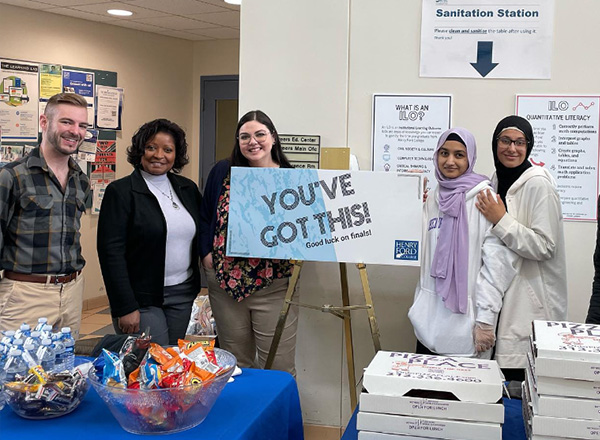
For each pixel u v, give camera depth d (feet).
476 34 9.56
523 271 7.97
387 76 9.87
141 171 8.93
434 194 8.34
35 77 17.90
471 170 8.07
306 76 10.11
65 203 8.55
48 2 16.83
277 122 10.25
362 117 9.98
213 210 9.18
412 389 4.39
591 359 3.98
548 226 7.71
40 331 5.48
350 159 9.53
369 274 10.10
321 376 10.37
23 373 5.09
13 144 17.52
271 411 5.32
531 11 9.39
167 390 4.50
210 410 5.07
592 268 9.46
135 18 18.86
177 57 22.26
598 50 9.29
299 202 8.50
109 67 19.88
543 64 9.43
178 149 9.05
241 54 10.29
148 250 8.66
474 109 9.66
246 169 8.59
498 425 4.19
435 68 9.70
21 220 8.19
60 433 4.63
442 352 8.04
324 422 10.40
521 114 9.53
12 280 8.24
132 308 8.48
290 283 8.75
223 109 22.68
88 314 19.21
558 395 4.07
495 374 4.56
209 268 9.19
